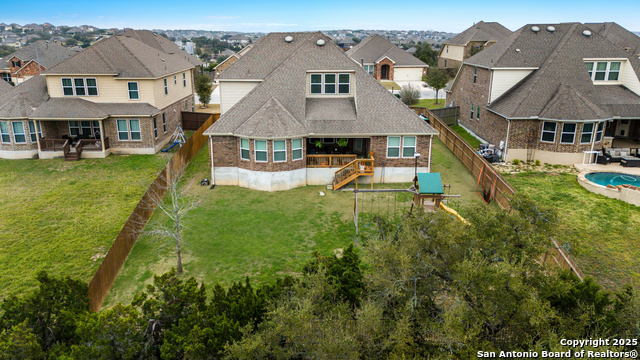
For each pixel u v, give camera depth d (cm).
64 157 3058
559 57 3061
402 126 2561
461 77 4053
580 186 2462
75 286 1259
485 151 3034
